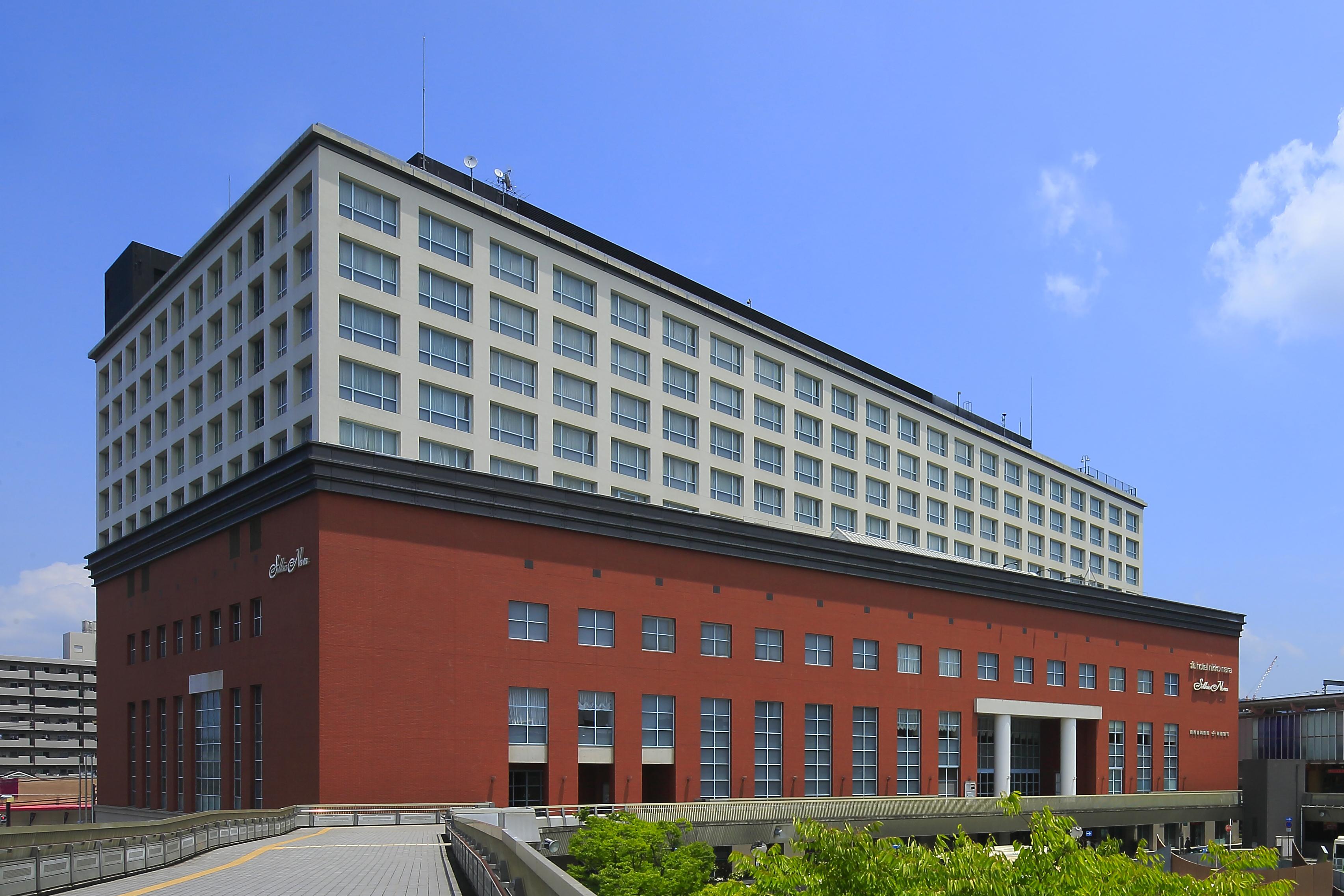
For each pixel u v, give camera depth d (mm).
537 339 65938
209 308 68938
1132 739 96812
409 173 60375
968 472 103625
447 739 54594
